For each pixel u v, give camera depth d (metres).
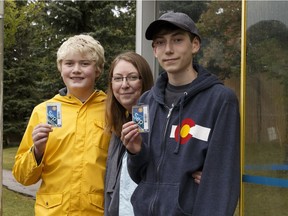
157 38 2.29
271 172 3.02
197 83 2.21
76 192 2.70
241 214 3.04
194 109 2.19
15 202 8.11
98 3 13.08
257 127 3.06
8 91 17.34
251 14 3.15
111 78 2.80
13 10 12.10
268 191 3.01
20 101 17.30
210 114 2.14
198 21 5.53
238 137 2.12
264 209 3.01
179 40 2.24
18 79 17.30
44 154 2.77
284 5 3.07
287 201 2.96
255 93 3.11
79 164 2.73
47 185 2.78
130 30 14.27
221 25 5.41
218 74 5.38
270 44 3.11
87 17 13.20
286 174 2.98
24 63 17.23
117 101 2.79
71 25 13.10
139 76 2.76
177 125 2.21
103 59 3.04
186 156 2.13
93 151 2.76
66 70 2.88
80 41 2.90
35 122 2.86
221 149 2.07
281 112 3.06
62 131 2.79
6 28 11.98
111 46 13.09
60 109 2.66
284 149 3.02
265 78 3.11
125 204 2.48
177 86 2.29
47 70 14.02
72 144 2.77
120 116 2.76
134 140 2.21
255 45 3.14
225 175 2.04
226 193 2.01
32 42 16.64
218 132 2.09
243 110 3.07
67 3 12.88
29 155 2.71
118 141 2.67
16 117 17.86
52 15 12.87
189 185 2.13
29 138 2.85
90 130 2.81
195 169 2.12
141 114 2.25
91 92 2.97
